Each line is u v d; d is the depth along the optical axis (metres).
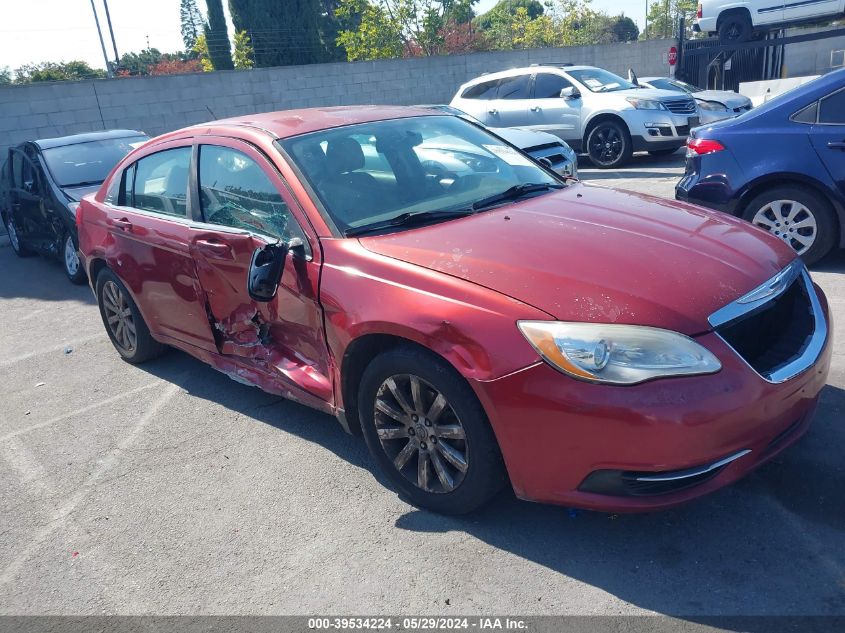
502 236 3.27
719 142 6.03
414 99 21.09
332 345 3.41
